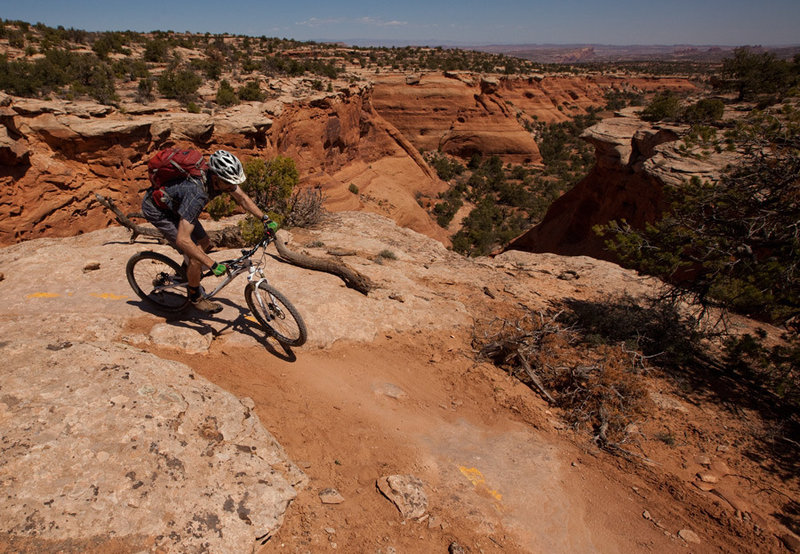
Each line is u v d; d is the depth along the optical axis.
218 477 2.81
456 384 5.21
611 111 119.50
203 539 2.47
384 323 5.98
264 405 4.00
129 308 4.82
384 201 42.41
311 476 3.38
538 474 3.97
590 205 28.44
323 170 38.06
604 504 3.81
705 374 6.70
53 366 3.15
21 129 18.36
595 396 5.20
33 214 18.34
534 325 6.60
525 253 11.41
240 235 7.70
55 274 5.35
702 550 3.50
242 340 4.73
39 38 41.22
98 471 2.56
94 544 2.26
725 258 7.06
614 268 10.89
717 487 4.27
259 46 80.31
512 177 68.06
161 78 29.33
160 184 3.73
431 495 3.43
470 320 6.82
